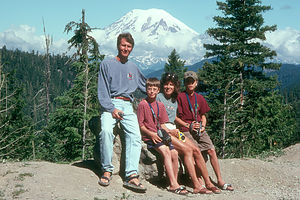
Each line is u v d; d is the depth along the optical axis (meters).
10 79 15.67
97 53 20.44
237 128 20.20
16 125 15.28
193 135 5.88
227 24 28.84
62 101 19.91
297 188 5.98
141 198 4.47
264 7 28.03
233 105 20.12
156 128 5.37
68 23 21.78
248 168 7.07
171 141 5.34
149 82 5.24
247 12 28.41
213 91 21.42
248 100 24.48
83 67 20.17
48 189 4.18
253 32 27.41
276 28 28.23
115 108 4.83
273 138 22.83
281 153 11.02
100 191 4.47
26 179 4.42
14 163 5.18
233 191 5.59
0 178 4.45
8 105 15.70
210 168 6.82
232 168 7.00
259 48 27.95
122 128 5.06
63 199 3.90
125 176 4.93
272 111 25.45
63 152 18.97
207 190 5.23
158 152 5.36
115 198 4.27
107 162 4.80
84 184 4.64
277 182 6.55
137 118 5.38
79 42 22.00
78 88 19.77
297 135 30.53
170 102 5.77
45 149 18.56
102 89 4.95
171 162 5.23
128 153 4.93
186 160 5.34
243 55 28.23
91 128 5.62
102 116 4.92
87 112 19.88
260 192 5.55
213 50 29.30
